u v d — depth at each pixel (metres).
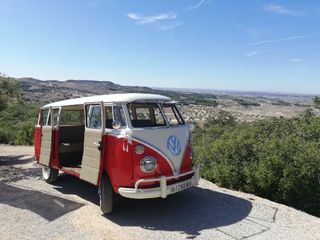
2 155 9.95
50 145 5.51
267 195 4.98
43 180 6.03
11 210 4.45
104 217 4.08
